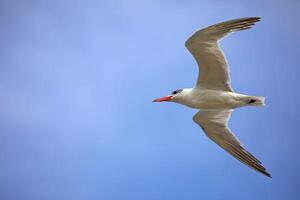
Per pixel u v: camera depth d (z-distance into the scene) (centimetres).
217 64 1625
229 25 1558
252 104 1656
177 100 1727
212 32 1561
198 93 1689
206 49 1595
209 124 1792
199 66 1645
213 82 1670
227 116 1781
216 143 1816
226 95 1659
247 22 1562
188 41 1582
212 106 1698
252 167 1750
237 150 1778
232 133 1770
